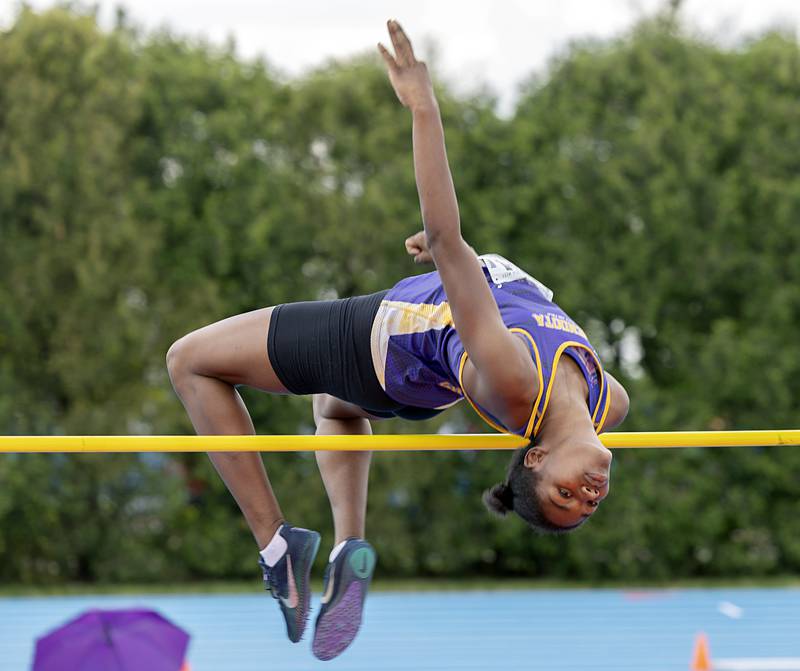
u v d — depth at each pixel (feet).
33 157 89.86
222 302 91.71
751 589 90.48
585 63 94.99
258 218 91.35
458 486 92.89
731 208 93.81
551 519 25.77
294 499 90.33
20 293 89.86
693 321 97.04
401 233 91.40
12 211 90.38
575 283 92.32
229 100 93.56
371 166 93.91
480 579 95.20
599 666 65.67
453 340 26.99
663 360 96.07
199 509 92.68
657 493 91.97
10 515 88.48
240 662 66.28
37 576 91.71
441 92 93.86
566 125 94.32
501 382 24.80
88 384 90.33
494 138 94.07
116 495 90.17
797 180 95.20
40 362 91.66
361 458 32.60
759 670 64.03
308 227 92.22
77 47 90.74
